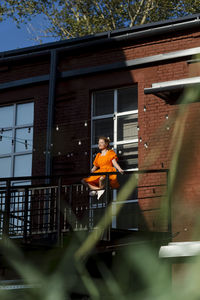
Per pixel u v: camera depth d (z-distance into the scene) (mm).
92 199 12117
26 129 13820
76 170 12805
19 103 14078
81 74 13305
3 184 13555
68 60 13625
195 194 11477
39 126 13516
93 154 12945
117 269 11023
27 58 13930
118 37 12984
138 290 10828
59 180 10289
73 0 22281
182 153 11844
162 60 12578
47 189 12602
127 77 12898
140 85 12703
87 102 13188
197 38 12445
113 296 10859
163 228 11547
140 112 12508
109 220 10281
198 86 11266
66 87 13461
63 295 10391
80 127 13070
